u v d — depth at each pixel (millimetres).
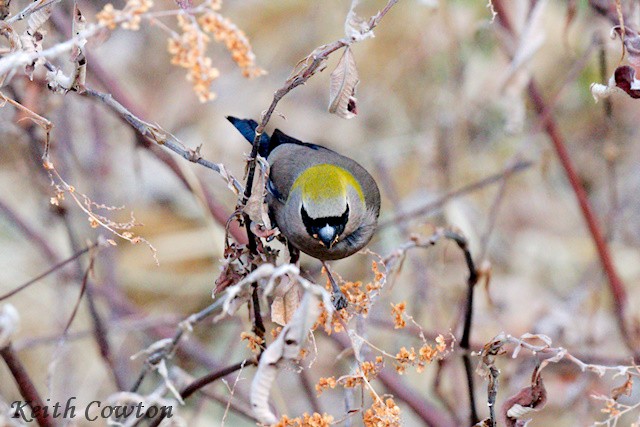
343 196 8742
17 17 6359
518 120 9562
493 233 12836
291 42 14016
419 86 13164
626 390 5914
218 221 9711
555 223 13141
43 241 10836
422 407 9070
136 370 11180
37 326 11461
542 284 12586
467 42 12125
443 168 12289
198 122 13969
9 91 8906
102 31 6492
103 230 11297
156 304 12859
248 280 5238
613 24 8602
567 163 10242
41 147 9297
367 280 12211
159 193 13680
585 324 10734
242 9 14086
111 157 13086
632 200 13227
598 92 6508
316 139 14164
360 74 13570
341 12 13688
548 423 9672
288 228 8984
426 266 11180
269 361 5258
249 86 14242
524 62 9281
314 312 5223
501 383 10438
